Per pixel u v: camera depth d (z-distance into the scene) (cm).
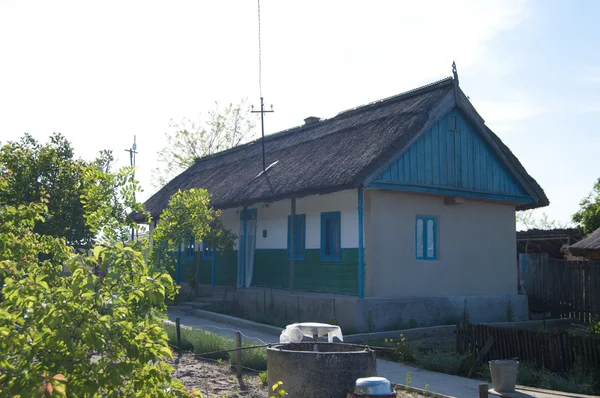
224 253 2223
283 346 867
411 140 1543
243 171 2116
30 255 645
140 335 418
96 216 945
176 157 4478
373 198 1566
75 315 389
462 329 1237
